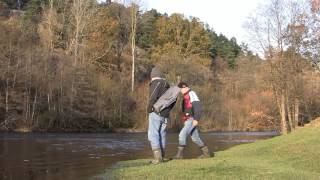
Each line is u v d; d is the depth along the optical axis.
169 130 56.84
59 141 27.52
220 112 70.69
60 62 52.59
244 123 71.06
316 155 11.90
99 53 69.94
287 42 40.69
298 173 9.40
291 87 41.09
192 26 91.94
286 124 41.19
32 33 60.62
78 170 11.51
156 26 92.00
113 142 27.89
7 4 87.31
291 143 13.89
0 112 47.69
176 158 12.03
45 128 48.19
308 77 42.88
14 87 48.84
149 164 11.02
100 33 72.94
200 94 69.50
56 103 50.06
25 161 13.77
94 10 72.62
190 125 12.05
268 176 8.91
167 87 10.80
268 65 41.72
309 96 44.94
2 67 47.97
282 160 11.84
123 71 70.06
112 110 56.06
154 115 10.79
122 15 82.50
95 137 36.16
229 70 89.69
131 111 59.00
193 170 9.56
